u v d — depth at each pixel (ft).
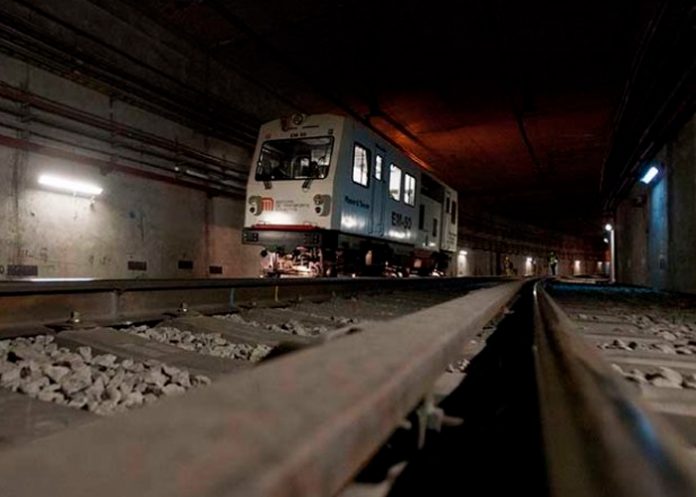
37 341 9.98
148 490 1.51
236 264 45.11
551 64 43.80
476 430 4.79
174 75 37.83
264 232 32.22
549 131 64.49
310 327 14.49
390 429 2.99
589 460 2.45
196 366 8.69
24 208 27.37
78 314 11.86
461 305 8.70
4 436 4.95
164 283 14.69
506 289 20.10
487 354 9.43
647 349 11.80
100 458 1.74
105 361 8.69
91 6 31.37
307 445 1.96
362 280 27.43
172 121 37.47
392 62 43.52
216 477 1.62
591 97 51.90
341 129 31.24
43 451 1.82
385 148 37.93
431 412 4.45
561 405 3.50
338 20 36.40
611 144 65.26
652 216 53.98
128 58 33.30
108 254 32.53
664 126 41.11
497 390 6.46
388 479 3.96
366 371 3.11
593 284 68.69
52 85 28.73
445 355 4.93
